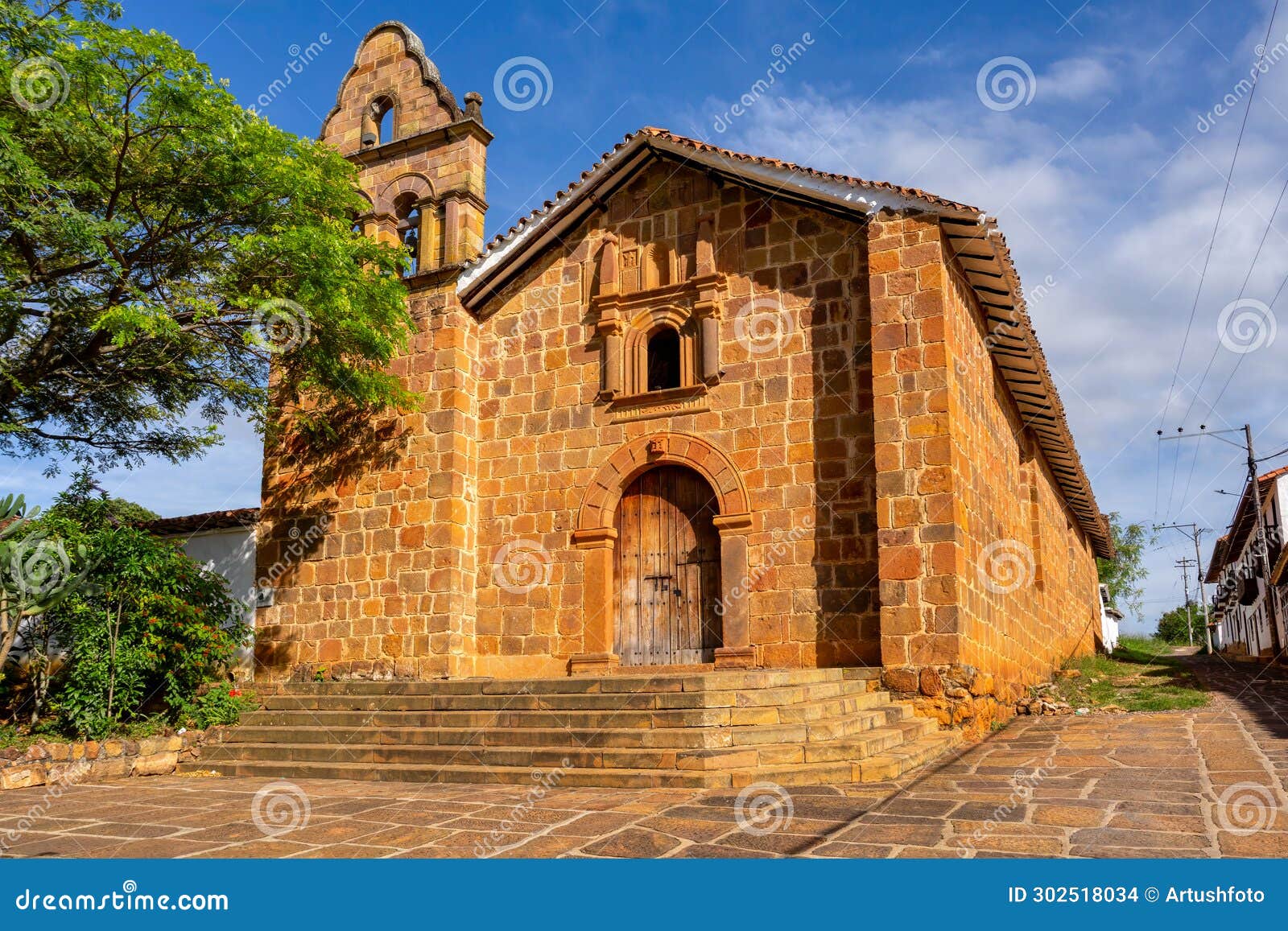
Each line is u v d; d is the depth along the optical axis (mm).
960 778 8500
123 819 7977
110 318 10742
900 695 11438
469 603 14750
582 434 14609
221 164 11898
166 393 14578
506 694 11461
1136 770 8484
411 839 6766
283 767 10867
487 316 15727
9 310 11867
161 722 12133
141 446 15961
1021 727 12273
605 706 10398
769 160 13438
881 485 12023
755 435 13383
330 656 15062
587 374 14758
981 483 13695
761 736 9258
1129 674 20000
